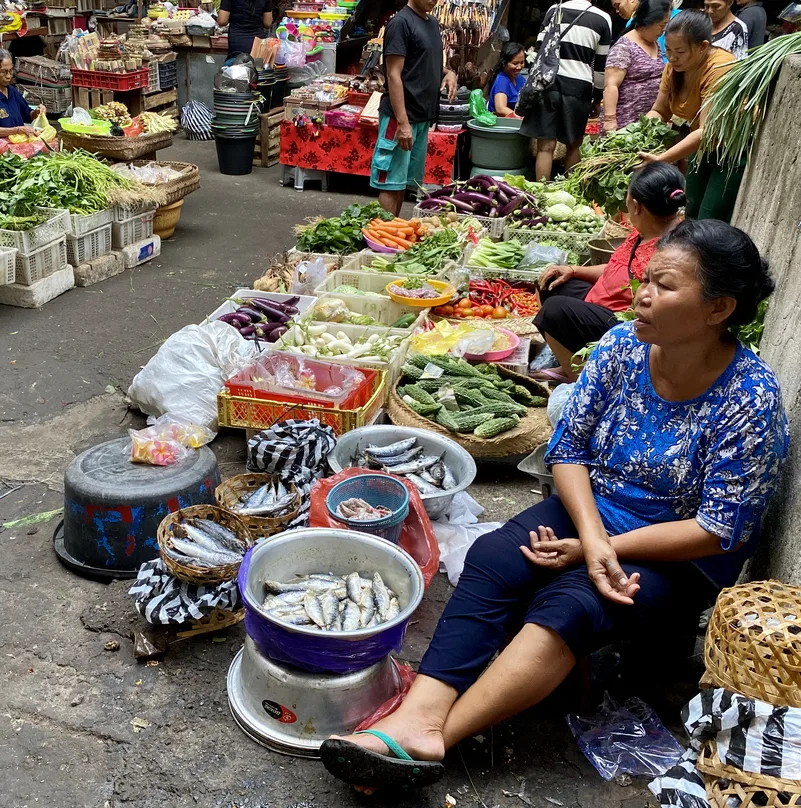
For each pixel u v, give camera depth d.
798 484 2.31
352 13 10.87
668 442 2.31
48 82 9.77
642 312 2.15
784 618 1.82
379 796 2.24
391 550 2.56
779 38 3.44
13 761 2.29
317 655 2.24
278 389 3.69
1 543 3.18
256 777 2.28
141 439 3.11
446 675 2.22
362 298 4.78
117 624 2.77
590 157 5.89
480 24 9.65
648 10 6.81
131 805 2.19
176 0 11.44
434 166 8.53
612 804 2.27
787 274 2.69
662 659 2.72
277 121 9.66
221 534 2.82
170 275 6.12
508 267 5.56
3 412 4.12
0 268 5.07
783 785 1.72
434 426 3.68
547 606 2.22
